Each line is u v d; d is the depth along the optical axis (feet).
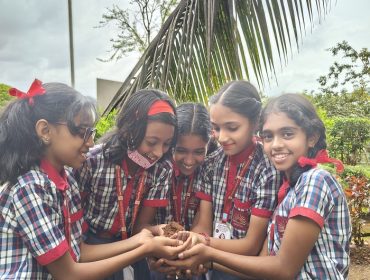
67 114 4.73
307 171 4.93
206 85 12.64
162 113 5.64
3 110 4.81
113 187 6.10
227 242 5.86
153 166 6.33
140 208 6.55
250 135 6.03
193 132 6.28
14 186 4.61
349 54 54.44
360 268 15.10
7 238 4.56
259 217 5.76
